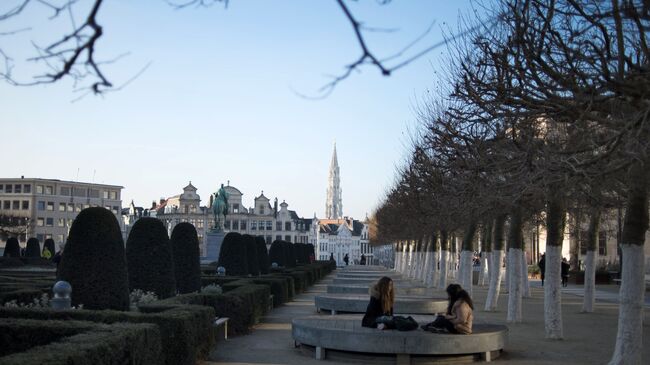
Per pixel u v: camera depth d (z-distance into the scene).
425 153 26.59
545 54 10.52
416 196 29.78
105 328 9.93
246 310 19.22
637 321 13.09
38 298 18.00
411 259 59.41
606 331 20.50
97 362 8.30
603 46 10.91
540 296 37.06
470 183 18.06
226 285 23.72
